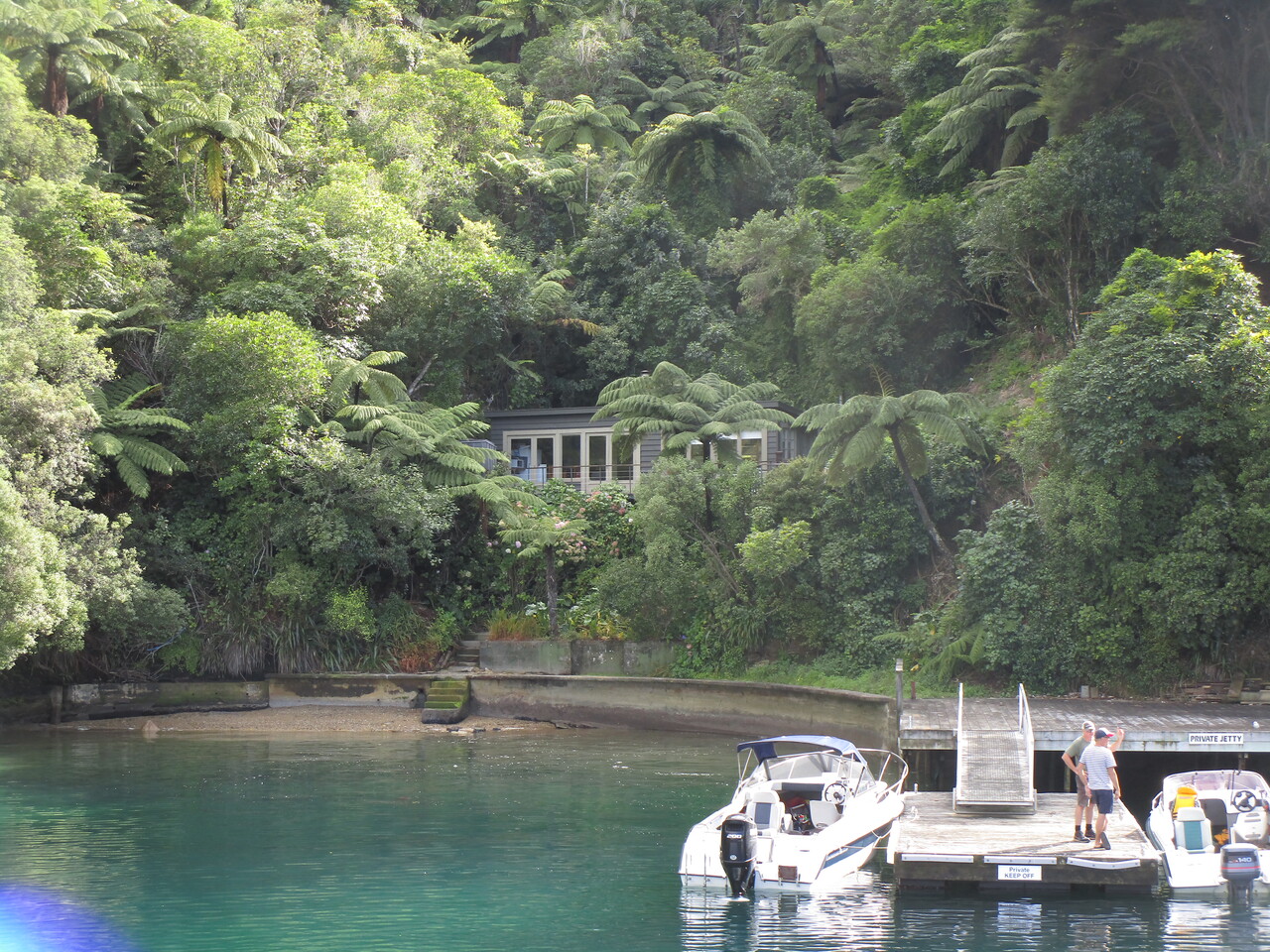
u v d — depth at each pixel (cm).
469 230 4091
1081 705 2138
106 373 2666
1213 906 1322
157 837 1638
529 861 1508
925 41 4553
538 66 6131
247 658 2992
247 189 3838
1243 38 2877
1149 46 2945
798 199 4631
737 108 5438
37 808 1839
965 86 3769
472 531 3319
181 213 3850
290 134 4050
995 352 3388
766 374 3994
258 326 3012
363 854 1542
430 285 3706
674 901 1334
